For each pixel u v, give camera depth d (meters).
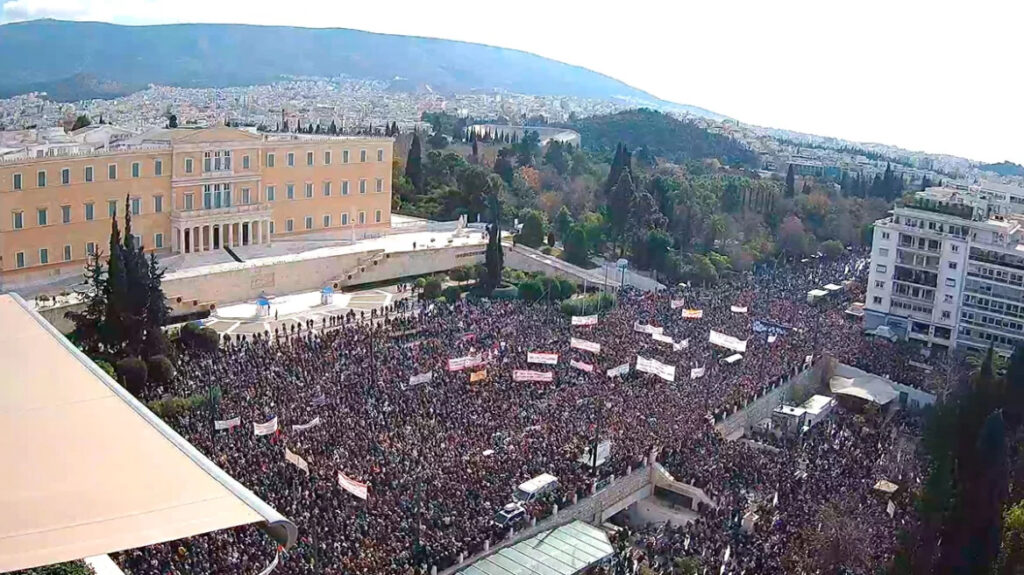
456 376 95.12
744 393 103.44
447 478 72.56
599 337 115.69
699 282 164.50
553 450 80.88
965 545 62.19
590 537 71.56
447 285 146.25
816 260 199.12
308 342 103.31
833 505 74.69
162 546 56.66
